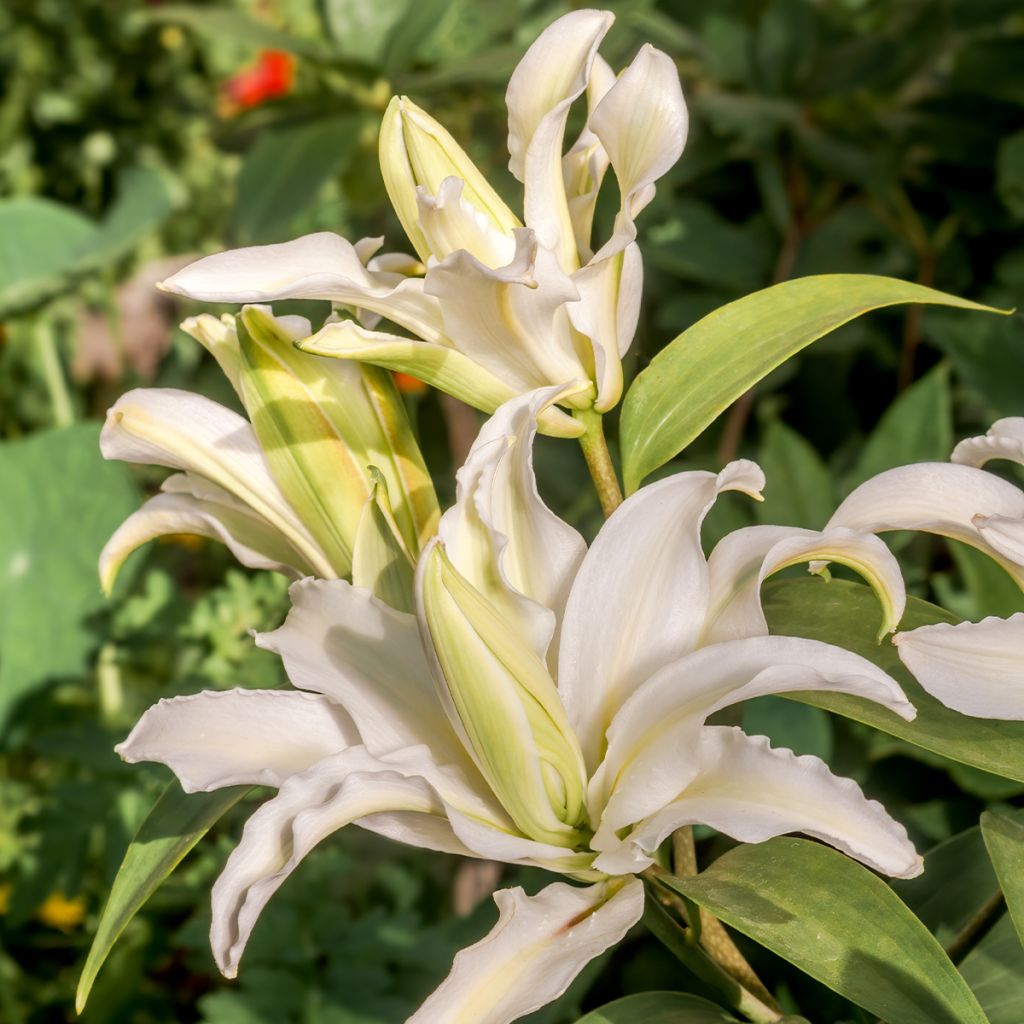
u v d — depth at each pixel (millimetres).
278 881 391
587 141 469
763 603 464
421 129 432
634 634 426
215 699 429
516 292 425
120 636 949
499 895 399
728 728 399
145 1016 952
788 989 621
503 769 409
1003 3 943
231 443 460
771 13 938
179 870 909
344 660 433
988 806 682
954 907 552
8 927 926
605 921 400
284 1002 729
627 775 410
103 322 1940
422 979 751
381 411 456
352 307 457
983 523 416
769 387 936
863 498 439
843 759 704
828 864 405
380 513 441
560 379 447
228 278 411
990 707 407
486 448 415
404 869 834
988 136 953
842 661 390
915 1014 379
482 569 413
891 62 916
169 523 493
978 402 886
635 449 470
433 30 893
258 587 854
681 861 476
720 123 913
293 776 409
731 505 732
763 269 952
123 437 463
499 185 928
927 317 885
